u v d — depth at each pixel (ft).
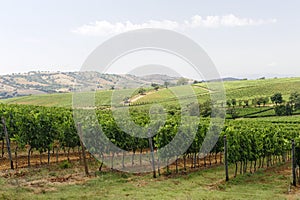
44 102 185.78
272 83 271.08
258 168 56.03
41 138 45.96
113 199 30.35
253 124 86.48
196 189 37.40
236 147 46.24
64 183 36.14
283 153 65.21
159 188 37.06
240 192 36.99
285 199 34.37
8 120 49.11
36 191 31.58
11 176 37.35
